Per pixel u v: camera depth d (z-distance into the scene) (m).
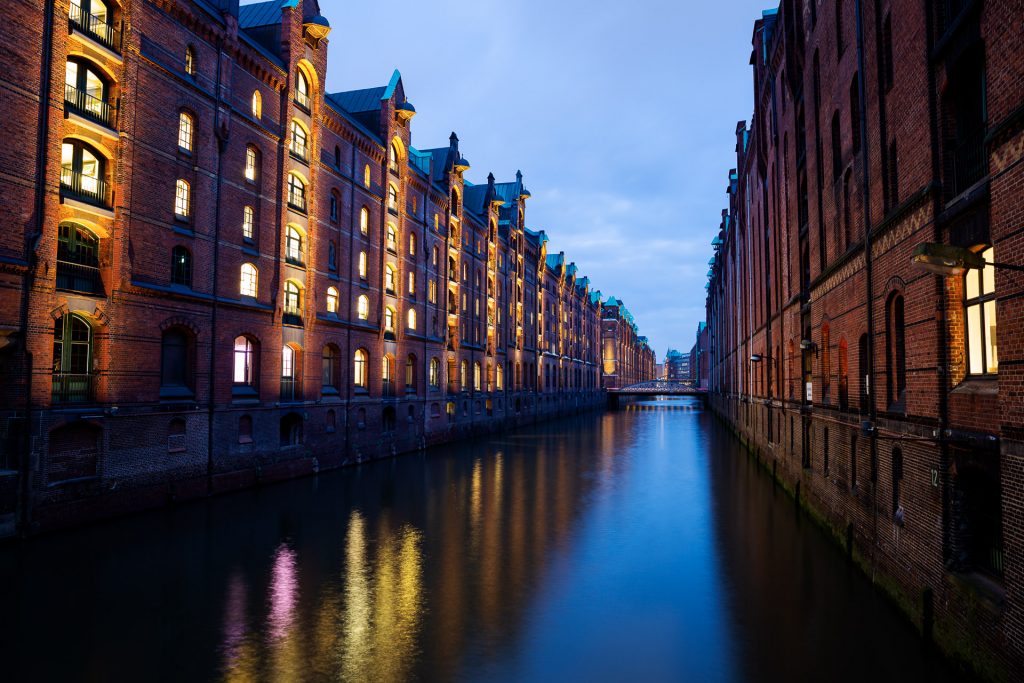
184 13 19.64
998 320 7.55
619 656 9.61
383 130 32.66
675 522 18.61
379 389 32.25
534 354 64.38
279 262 24.28
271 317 23.95
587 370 95.38
